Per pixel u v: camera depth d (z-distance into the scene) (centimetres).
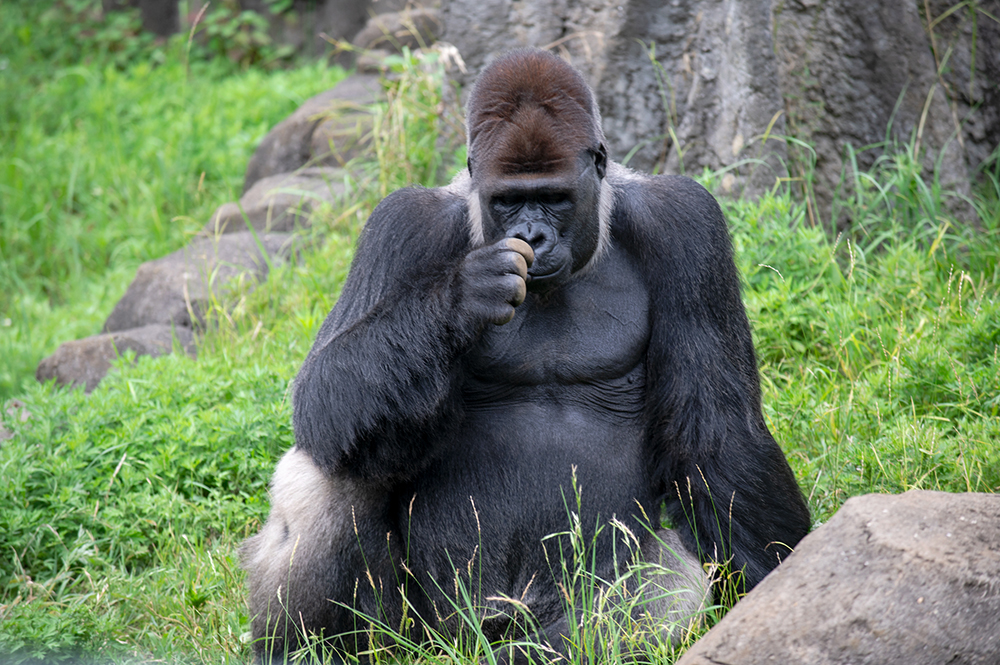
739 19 2034
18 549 1502
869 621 866
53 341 2658
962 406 1477
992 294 1791
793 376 1678
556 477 1155
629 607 1086
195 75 4081
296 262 2494
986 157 2255
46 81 4150
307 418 1090
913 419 1455
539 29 2289
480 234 1113
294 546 1176
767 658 879
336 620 1186
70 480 1577
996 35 2238
